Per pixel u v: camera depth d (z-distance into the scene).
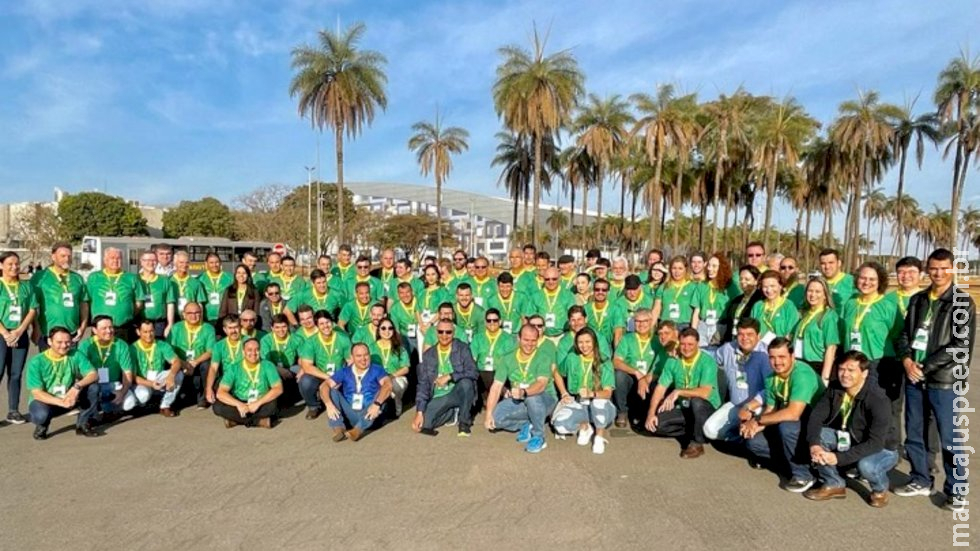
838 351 5.98
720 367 6.51
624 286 8.62
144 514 4.55
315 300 9.41
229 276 9.73
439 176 44.38
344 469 5.59
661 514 4.62
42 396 6.35
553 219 78.94
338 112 29.39
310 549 4.02
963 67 34.22
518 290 8.99
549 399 6.68
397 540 4.16
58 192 75.00
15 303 6.98
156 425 7.06
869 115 35.94
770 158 34.88
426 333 7.77
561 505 4.79
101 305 7.89
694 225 64.81
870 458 4.76
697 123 34.47
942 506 4.80
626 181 47.62
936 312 4.88
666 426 6.59
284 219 55.28
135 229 61.72
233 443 6.37
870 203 57.50
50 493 4.94
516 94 28.45
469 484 5.23
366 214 67.50
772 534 4.29
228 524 4.39
